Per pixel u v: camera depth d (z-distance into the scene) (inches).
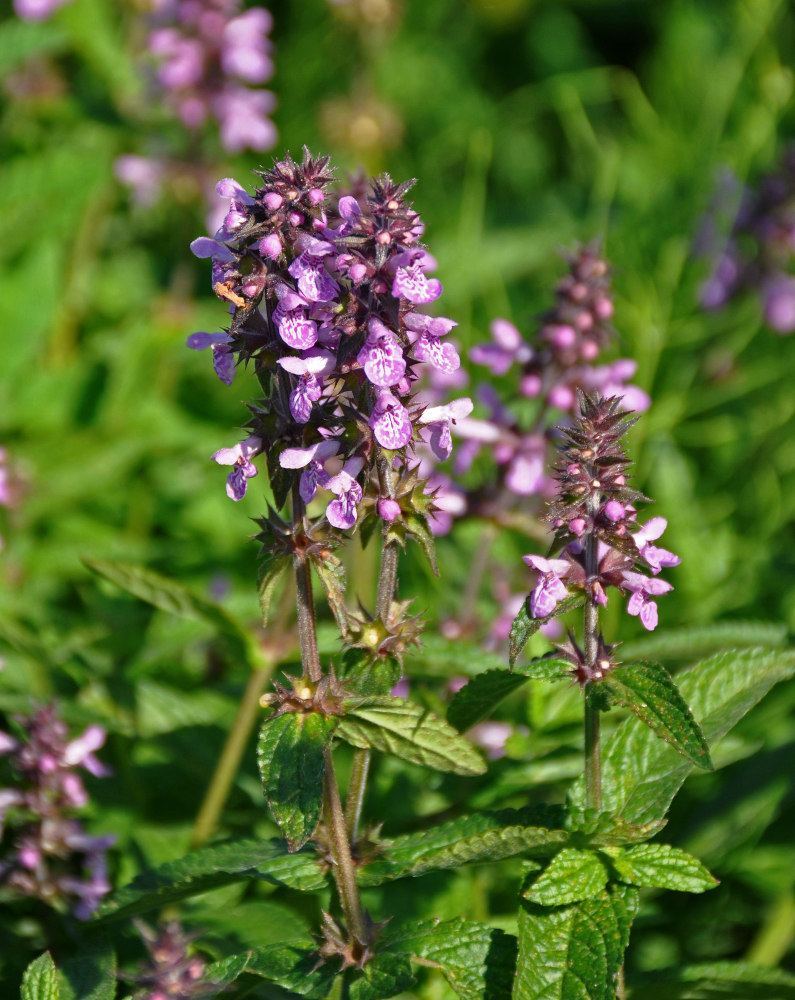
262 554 37.6
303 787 37.1
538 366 43.9
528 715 42.9
